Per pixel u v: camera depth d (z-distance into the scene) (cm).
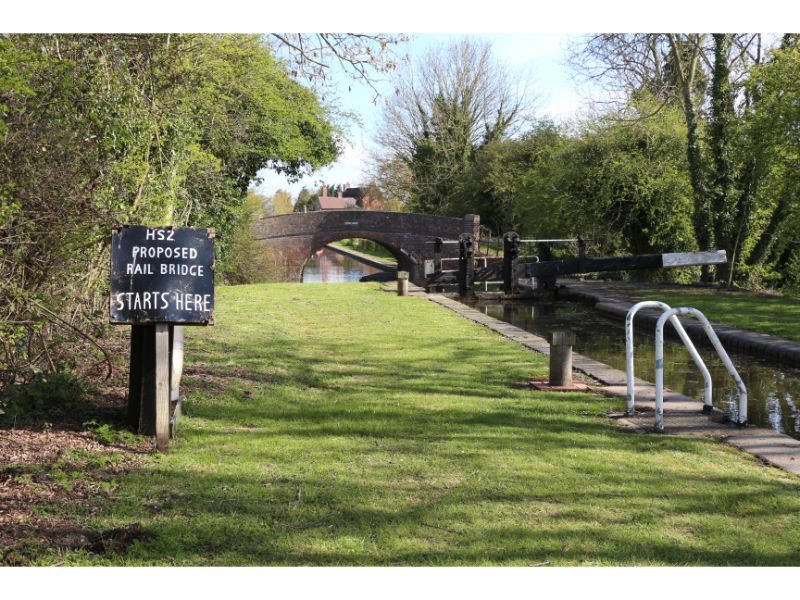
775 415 798
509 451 546
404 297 1762
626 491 465
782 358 1085
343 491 448
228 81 1659
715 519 423
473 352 1021
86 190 678
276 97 2347
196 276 533
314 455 523
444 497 443
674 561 363
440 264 2214
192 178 1540
